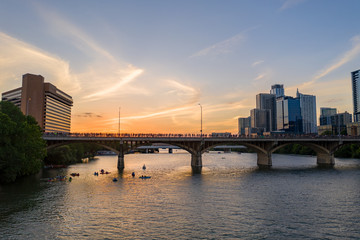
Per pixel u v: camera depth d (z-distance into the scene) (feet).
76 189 209.15
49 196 184.24
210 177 279.90
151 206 159.33
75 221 132.26
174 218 137.08
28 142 241.55
